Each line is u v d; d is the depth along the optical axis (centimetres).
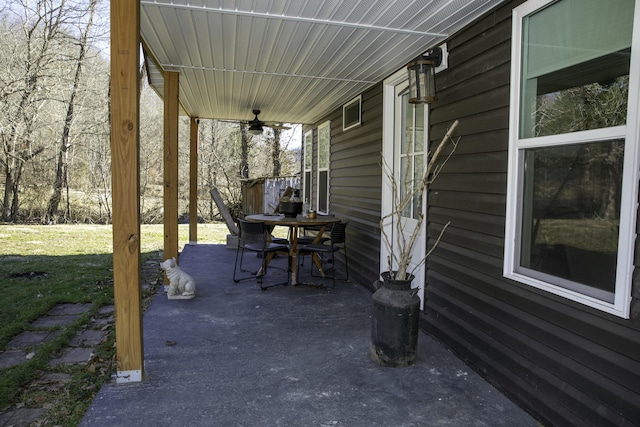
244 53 377
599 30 189
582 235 198
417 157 394
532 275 230
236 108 674
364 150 515
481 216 275
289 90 526
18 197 1394
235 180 1686
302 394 245
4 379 263
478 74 279
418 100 310
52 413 229
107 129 1441
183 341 324
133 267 248
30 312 391
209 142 1695
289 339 330
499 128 256
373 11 274
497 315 257
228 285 499
